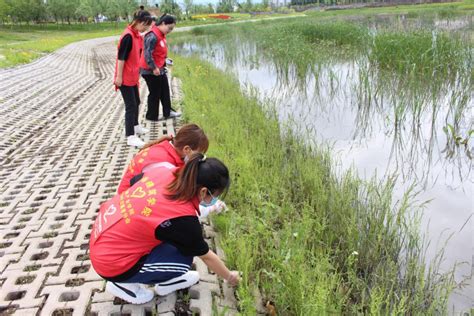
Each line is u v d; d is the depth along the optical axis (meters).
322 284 2.92
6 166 5.62
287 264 3.17
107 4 65.50
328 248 3.74
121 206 2.69
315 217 4.25
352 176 4.87
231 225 3.64
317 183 4.68
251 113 7.70
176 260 2.80
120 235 2.63
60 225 3.98
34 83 12.05
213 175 2.53
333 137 7.12
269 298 3.14
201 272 3.31
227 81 11.39
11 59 16.53
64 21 75.94
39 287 3.13
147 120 7.53
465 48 10.98
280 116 8.46
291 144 6.38
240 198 4.45
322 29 18.22
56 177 5.15
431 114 8.00
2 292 3.08
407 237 3.89
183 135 3.20
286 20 41.66
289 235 3.58
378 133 7.27
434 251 3.88
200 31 36.03
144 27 5.83
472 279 3.50
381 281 3.39
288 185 4.97
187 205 2.58
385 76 10.37
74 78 13.60
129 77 5.93
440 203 4.80
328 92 10.53
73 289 3.10
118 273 2.69
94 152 6.04
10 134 7.07
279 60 14.22
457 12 33.53
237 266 3.29
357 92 9.48
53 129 7.41
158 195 2.62
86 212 4.22
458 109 7.58
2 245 3.70
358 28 17.08
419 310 3.12
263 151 5.73
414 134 7.09
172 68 14.36
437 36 11.26
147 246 2.67
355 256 3.64
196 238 2.63
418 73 9.76
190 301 2.98
